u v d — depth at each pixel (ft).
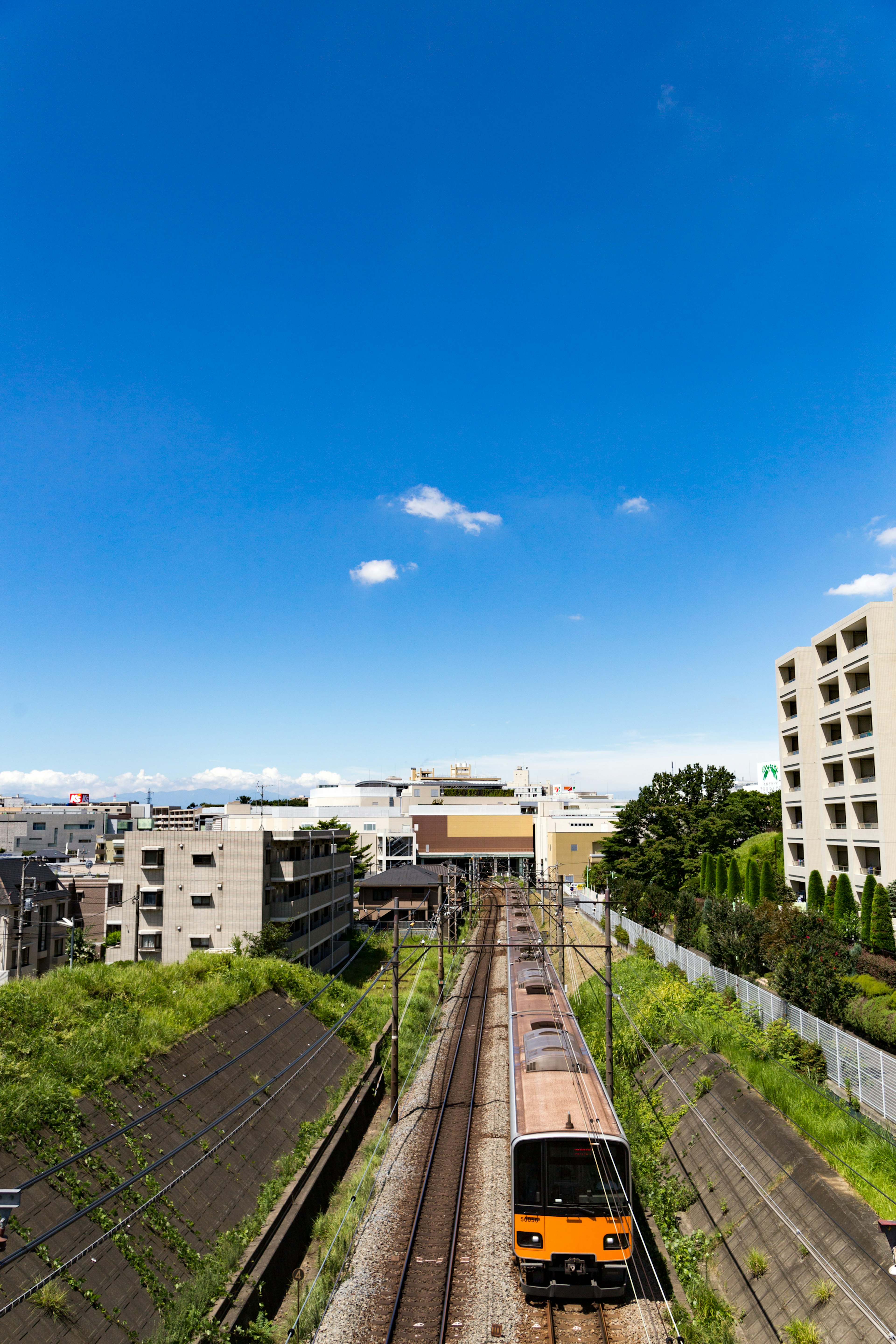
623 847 200.95
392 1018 96.07
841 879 115.14
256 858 124.88
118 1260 41.14
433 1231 54.13
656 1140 63.26
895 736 113.39
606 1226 44.91
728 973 95.14
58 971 67.05
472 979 151.02
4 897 138.72
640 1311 43.70
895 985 83.35
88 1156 44.91
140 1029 60.23
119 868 162.20
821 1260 39.32
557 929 190.80
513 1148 46.91
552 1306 44.21
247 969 89.04
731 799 214.07
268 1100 66.13
